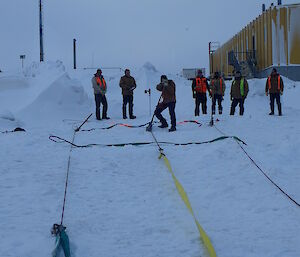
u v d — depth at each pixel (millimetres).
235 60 39719
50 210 5734
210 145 9383
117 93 32688
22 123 15984
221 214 5594
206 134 11297
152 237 4852
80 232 4996
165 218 5445
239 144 9258
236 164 7984
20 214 5551
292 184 6809
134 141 10641
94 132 12211
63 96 18438
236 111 21266
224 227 5133
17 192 6457
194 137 10898
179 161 8297
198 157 8453
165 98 12258
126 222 5320
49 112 17359
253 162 7934
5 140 10531
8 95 18984
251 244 4602
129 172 7617
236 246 4559
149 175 7426
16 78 19984
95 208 5824
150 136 11312
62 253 4379
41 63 22281
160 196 6316
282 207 5793
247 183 6879
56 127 13812
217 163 8078
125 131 12289
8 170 7715
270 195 6301
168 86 12219
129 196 6324
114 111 20125
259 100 25969
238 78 15938
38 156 8828
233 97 15984
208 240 4531
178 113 20203
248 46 40062
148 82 32500
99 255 4398
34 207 5828
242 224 5227
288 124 12984
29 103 17500
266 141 9945
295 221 5289
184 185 6848
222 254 4371
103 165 7965
